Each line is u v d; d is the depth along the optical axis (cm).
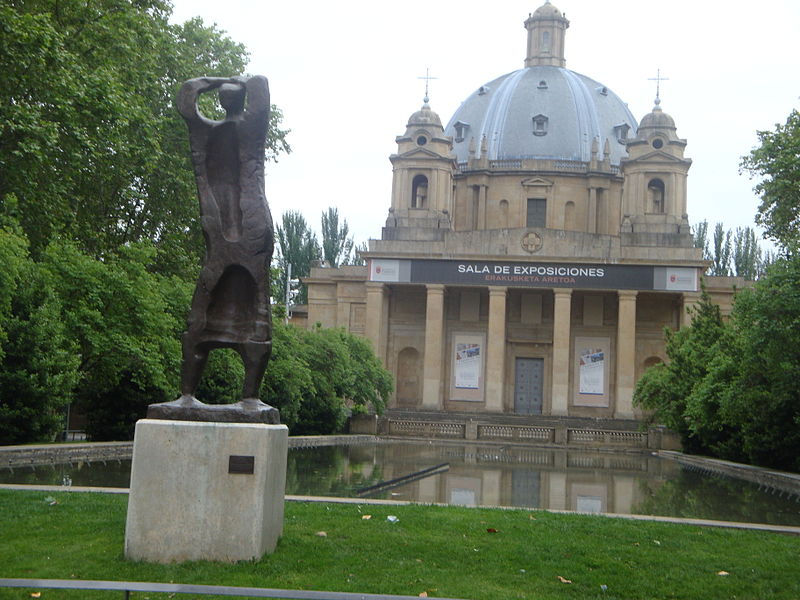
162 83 4003
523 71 9881
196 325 1138
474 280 7806
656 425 6356
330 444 4891
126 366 3066
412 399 8431
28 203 2927
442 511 1577
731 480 3222
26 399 2728
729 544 1384
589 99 9531
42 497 1546
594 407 8094
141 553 1080
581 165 9000
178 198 4091
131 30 3322
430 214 8300
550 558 1221
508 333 8344
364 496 2105
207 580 1005
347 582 1041
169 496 1081
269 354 1147
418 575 1095
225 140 1167
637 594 1078
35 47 2673
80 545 1161
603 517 1600
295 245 10038
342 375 5469
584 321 8194
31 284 2789
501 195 9019
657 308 8156
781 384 3033
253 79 1159
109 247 3884
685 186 8094
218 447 1084
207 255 1147
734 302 3244
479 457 4334
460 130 9625
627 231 7975
